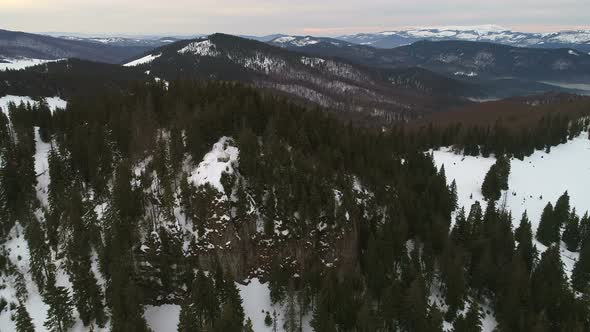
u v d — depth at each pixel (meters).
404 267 72.94
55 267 71.81
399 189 90.62
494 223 86.12
